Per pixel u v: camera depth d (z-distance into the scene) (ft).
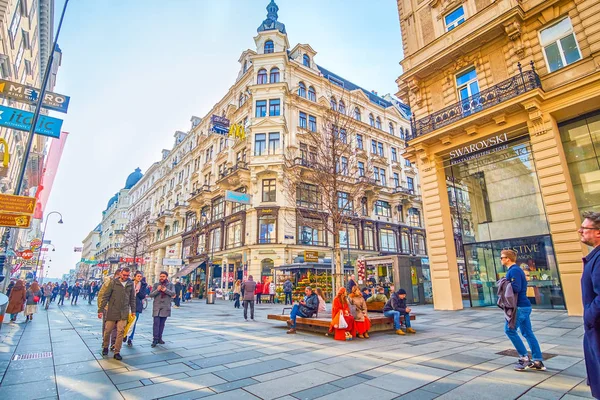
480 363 15.97
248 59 108.68
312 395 12.10
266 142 86.99
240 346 21.50
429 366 15.70
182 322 35.42
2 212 25.04
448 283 42.50
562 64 36.06
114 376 14.84
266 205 82.17
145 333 27.68
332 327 23.80
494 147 41.70
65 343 23.16
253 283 38.78
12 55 49.47
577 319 28.76
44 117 29.30
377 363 16.53
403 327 26.48
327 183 42.45
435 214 45.39
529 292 38.50
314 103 96.84
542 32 38.11
